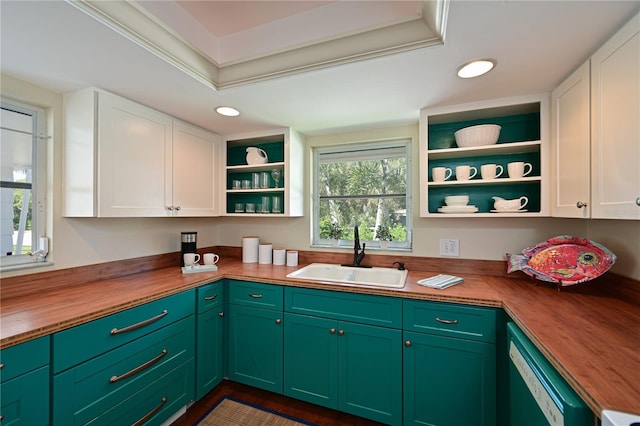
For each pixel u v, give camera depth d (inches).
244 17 63.9
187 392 69.6
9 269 57.1
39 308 51.5
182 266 89.2
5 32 42.9
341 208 99.3
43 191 63.2
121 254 77.8
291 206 91.5
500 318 56.6
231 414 71.4
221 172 99.7
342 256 93.8
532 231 75.0
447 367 60.2
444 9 39.0
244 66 61.2
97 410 50.6
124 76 57.4
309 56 55.5
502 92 64.3
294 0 59.2
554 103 62.0
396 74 56.2
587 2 36.6
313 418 70.4
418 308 62.4
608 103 44.2
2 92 56.3
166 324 64.1
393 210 92.5
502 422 56.1
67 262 66.1
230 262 100.6
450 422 60.0
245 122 85.9
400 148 91.5
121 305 54.7
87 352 49.3
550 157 63.9
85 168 62.4
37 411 42.8
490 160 78.9
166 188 78.1
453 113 73.5
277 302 75.5
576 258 63.0
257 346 77.8
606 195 44.8
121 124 66.5
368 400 66.5
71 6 38.0
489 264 78.4
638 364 32.9
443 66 53.0
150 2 54.1
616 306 52.1
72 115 63.8
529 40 44.7
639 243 51.9
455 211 72.4
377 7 56.9
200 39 65.0
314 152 102.3
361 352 67.1
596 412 27.0
